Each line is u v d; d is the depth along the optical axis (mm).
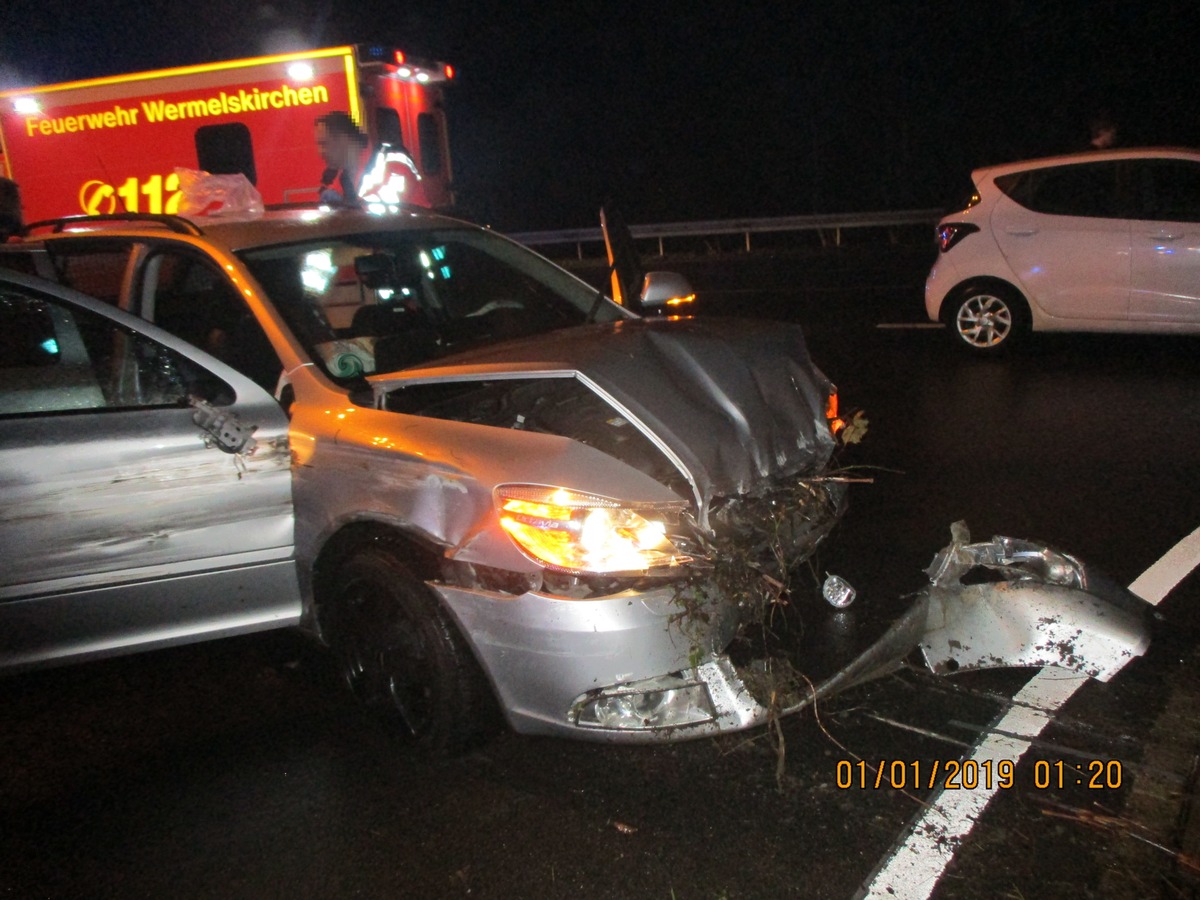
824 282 14844
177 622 3930
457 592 3422
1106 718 3693
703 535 3346
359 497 3697
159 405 3877
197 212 5574
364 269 4715
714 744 3691
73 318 3947
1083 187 8609
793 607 3766
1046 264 8688
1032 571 4062
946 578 3947
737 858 3137
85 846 3471
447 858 3246
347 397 3936
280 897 3148
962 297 9195
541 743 3797
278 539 3959
